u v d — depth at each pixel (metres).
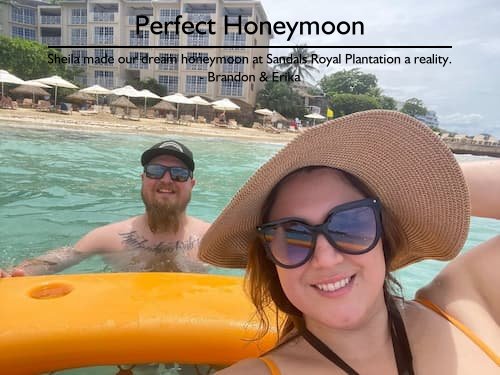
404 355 0.47
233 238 0.53
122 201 2.39
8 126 5.58
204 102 13.01
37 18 20.64
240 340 0.64
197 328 0.64
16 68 15.19
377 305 0.48
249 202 0.47
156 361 0.64
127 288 0.72
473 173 0.60
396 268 0.60
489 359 0.48
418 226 0.54
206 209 2.39
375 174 0.49
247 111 17.25
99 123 7.77
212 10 18.25
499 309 0.54
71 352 0.60
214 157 4.71
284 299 0.51
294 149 0.43
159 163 1.37
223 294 0.73
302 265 0.46
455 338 0.49
